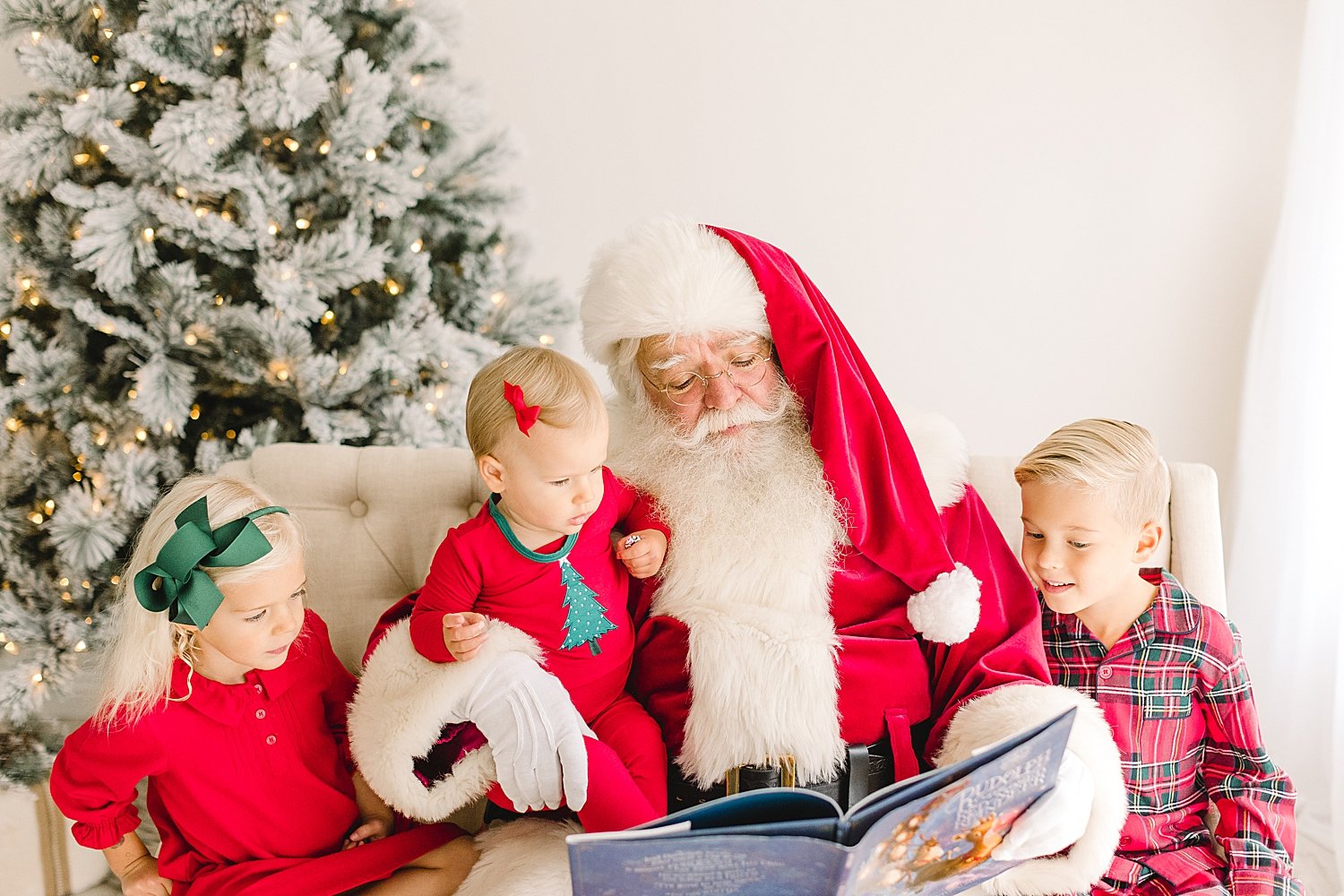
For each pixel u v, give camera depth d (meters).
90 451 1.92
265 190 1.82
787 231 2.51
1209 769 1.27
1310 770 1.97
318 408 1.93
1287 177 1.99
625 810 1.06
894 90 2.40
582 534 1.17
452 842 1.19
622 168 2.55
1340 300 1.85
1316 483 1.90
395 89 1.94
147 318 1.88
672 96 2.50
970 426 2.51
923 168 2.42
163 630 1.10
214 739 1.14
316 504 1.44
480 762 1.10
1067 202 2.35
